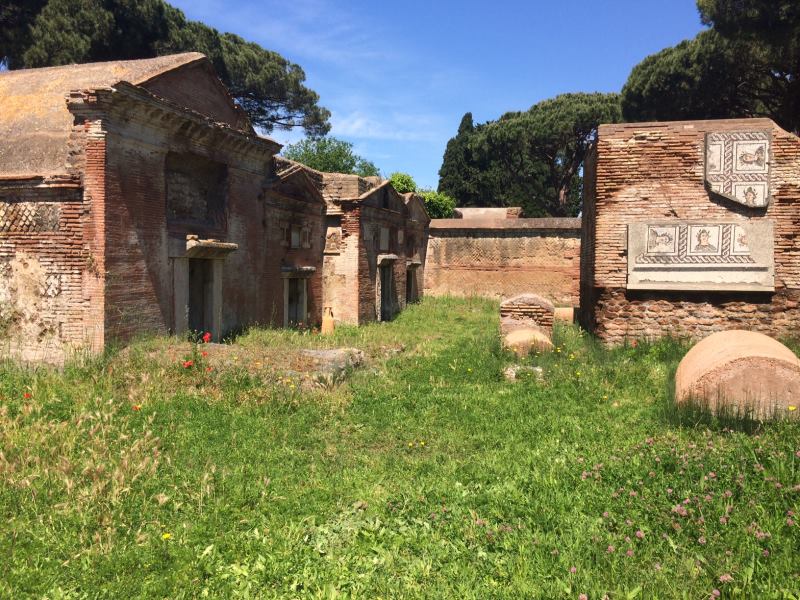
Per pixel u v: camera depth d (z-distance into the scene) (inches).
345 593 147.8
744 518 165.2
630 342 475.2
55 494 202.4
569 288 1100.5
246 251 547.5
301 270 655.1
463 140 1900.8
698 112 982.4
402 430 288.4
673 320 469.1
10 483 208.2
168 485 214.7
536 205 1819.6
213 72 508.1
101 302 371.9
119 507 193.8
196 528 182.5
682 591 138.0
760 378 266.8
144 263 409.1
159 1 991.0
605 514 174.7
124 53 970.7
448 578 152.3
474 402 334.0
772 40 775.7
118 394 320.8
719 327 461.4
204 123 459.5
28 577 156.6
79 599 150.6
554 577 148.3
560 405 323.0
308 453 256.8
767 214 451.5
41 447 240.2
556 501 188.4
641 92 1037.8
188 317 474.0
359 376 399.5
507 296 1132.5
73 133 374.3
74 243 374.6
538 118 1647.4
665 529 166.1
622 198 477.4
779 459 197.8
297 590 153.1
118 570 161.9
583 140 1644.9
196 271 495.5
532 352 446.3
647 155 471.8
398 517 188.9
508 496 196.9
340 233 759.1
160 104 408.5
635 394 342.6
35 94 449.7
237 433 273.9
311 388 351.6
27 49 872.3
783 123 896.3
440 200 1475.1
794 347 426.6
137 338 398.3
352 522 187.6
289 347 459.8
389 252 890.7
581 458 229.5
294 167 632.4
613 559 151.6
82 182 371.9
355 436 280.2
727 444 230.2
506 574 151.6
